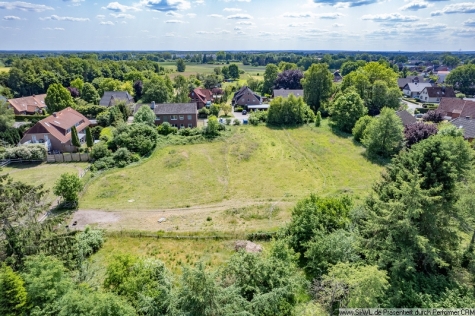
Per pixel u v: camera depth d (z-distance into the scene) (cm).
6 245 1681
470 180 2039
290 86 9419
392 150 4388
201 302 1401
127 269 1842
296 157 4500
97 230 2636
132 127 4800
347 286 1593
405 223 1639
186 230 2770
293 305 1819
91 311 1345
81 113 6712
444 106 6706
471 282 1783
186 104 6322
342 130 5631
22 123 5872
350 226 2189
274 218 2952
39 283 1409
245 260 1855
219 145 4934
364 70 7025
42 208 1969
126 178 3875
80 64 10806
